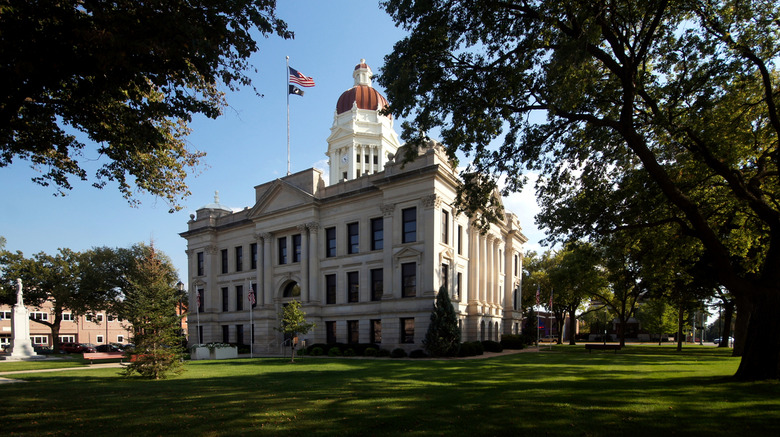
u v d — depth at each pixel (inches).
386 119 2765.7
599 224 739.4
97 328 3216.0
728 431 322.7
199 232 2062.0
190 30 378.6
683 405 416.8
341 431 335.6
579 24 512.1
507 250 2144.4
